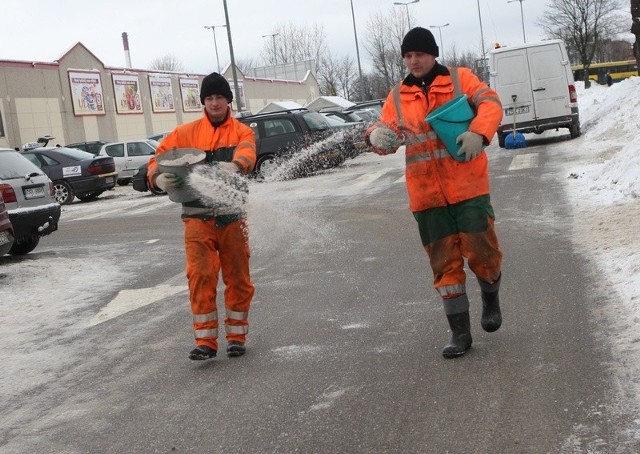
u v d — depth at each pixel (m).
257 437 4.29
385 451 3.94
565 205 11.50
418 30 5.13
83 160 23.62
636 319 5.58
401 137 5.14
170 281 9.44
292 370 5.37
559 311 6.11
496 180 15.44
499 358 5.13
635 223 9.12
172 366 5.80
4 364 6.34
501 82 22.66
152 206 19.83
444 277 5.28
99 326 7.42
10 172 12.30
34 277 10.35
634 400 4.24
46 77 39.09
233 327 5.87
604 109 27.22
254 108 62.97
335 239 10.74
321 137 21.69
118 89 45.22
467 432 4.05
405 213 12.81
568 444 3.80
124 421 4.77
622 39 76.62
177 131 5.99
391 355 5.46
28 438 4.67
